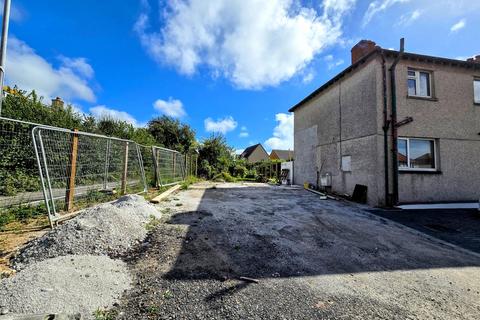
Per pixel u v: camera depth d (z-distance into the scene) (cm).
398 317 189
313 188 1148
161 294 210
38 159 386
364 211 625
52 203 400
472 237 416
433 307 205
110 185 693
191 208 596
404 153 750
